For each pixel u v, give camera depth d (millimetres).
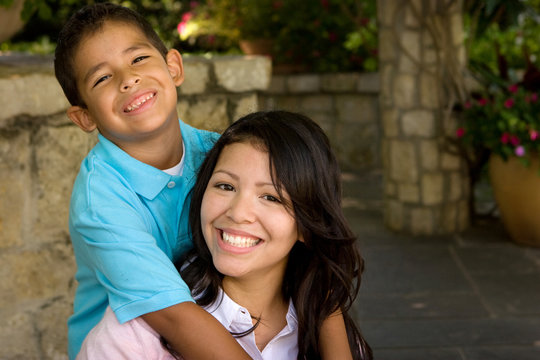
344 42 6125
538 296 3268
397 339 2846
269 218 1155
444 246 4020
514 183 3828
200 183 1269
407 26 3945
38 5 2406
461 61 4109
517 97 3764
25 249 2002
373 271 3625
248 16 6070
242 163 1155
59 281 2113
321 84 5961
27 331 2035
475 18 4078
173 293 1172
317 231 1208
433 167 4125
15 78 1874
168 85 1374
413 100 4059
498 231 4270
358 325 2979
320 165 1197
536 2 5648
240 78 2717
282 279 1330
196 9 6633
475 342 2809
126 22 1365
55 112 2008
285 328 1301
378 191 5309
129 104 1315
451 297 3281
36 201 2012
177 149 1481
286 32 5988
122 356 1153
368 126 5941
